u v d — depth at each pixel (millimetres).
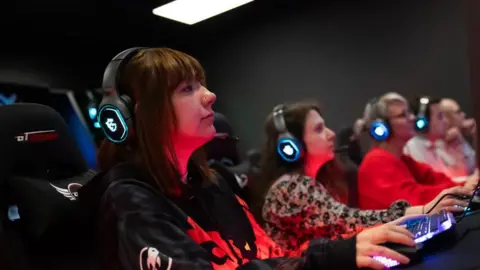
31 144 1180
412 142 2717
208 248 947
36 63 3586
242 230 1105
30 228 1121
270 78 4340
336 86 4137
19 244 1104
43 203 1128
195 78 997
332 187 1896
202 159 1150
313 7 4188
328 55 4145
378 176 2043
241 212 1154
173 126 960
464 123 2990
